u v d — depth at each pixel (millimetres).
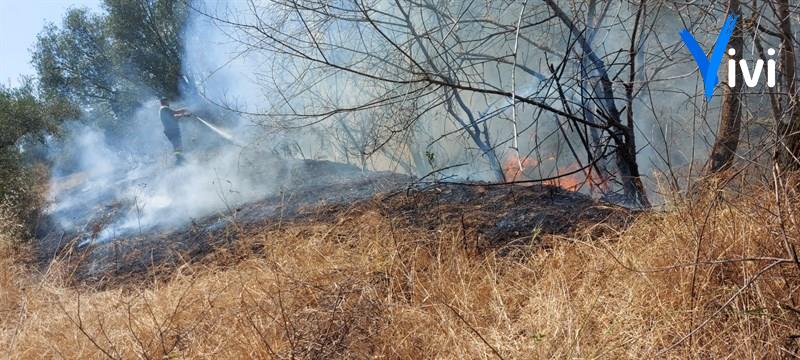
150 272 5145
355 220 4938
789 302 2744
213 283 4156
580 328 2871
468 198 5125
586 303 3141
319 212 5617
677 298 3004
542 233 4254
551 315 3014
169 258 5570
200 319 3574
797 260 2588
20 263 6301
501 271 3803
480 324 3188
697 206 3438
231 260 4918
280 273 3926
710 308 2855
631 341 2803
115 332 3666
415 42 5254
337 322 3230
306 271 4012
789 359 2586
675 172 4371
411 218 4875
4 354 3742
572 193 4914
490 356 2818
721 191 3439
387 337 3113
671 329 2846
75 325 3723
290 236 4730
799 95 3768
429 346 3064
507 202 4879
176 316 3738
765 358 2594
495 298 3369
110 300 4367
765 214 3115
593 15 4715
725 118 4195
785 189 3055
